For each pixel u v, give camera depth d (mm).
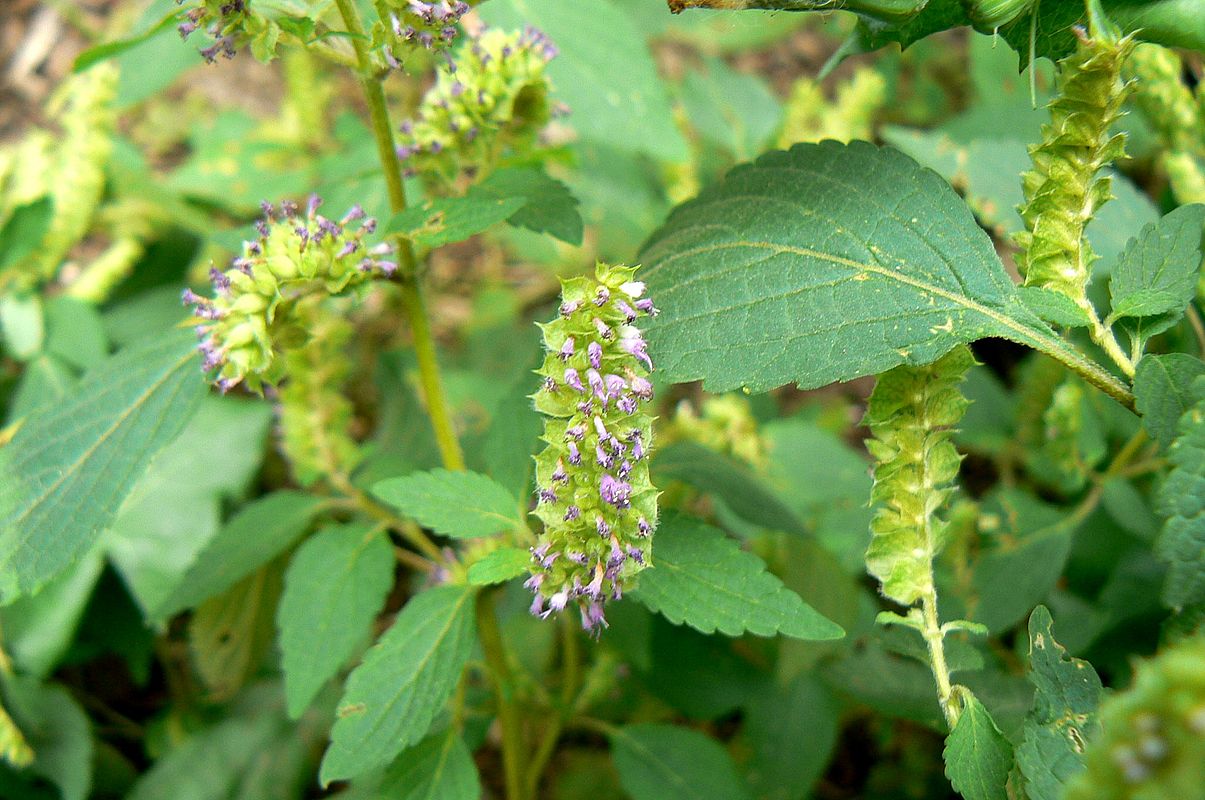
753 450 277
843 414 332
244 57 468
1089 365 177
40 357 306
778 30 439
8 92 429
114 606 295
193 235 363
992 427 302
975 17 184
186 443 299
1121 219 241
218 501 294
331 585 225
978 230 182
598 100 279
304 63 376
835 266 185
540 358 221
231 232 230
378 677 193
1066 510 264
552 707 248
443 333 393
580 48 279
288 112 389
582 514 174
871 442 183
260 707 279
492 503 195
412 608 199
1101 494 250
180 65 302
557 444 174
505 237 382
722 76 376
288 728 273
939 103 415
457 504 194
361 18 201
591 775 288
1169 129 230
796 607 182
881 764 284
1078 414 245
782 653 251
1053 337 177
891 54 429
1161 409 172
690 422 277
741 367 182
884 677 238
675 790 234
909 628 196
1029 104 306
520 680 255
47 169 323
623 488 171
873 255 184
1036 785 164
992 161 263
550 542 176
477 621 227
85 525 194
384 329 387
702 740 239
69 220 318
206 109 448
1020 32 191
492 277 417
